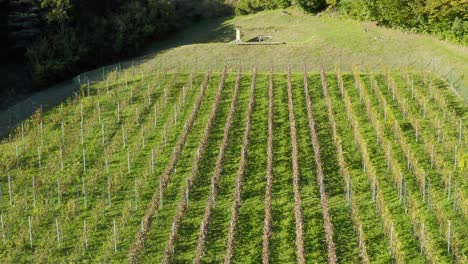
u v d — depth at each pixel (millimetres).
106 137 53688
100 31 78562
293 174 46094
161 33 85438
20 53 76438
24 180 47188
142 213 42156
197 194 44188
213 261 37125
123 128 54969
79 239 39562
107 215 42219
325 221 39531
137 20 80938
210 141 51781
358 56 69375
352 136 51969
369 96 58969
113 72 69062
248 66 68938
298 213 39844
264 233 38344
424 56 67562
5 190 45969
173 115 57219
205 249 38094
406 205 41688
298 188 43344
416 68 65375
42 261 37281
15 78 73438
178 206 41938
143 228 39438
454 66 63156
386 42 72188
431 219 40188
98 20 79500
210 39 84250
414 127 52500
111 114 58281
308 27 82188
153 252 38094
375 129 52625
